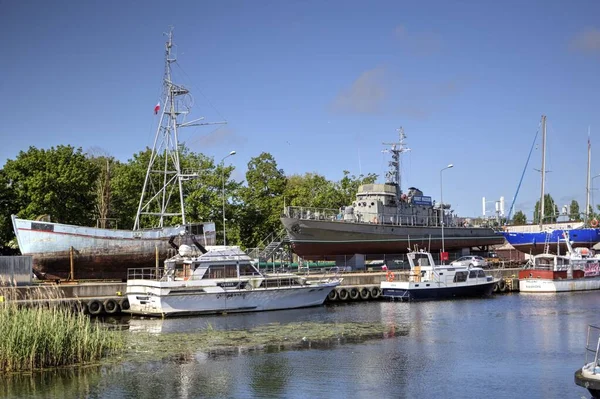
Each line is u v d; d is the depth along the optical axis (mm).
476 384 25078
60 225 51500
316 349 31938
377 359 29641
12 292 38062
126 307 44781
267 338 34688
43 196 63406
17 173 64812
